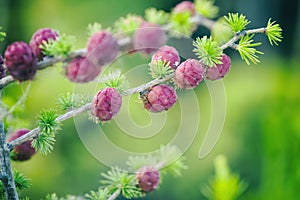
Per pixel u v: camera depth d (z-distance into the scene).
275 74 2.75
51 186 2.36
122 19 0.90
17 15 3.01
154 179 0.82
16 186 0.81
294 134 1.11
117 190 0.82
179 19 0.97
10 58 0.72
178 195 2.40
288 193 1.09
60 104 0.78
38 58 0.76
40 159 2.33
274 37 0.77
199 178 2.39
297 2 3.42
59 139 2.41
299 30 3.43
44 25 3.00
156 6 2.99
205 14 0.99
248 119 2.38
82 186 2.43
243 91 2.54
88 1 3.01
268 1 3.34
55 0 3.03
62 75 0.80
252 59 0.76
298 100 2.08
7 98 0.85
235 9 3.17
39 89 2.02
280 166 1.10
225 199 0.89
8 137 0.83
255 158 2.27
